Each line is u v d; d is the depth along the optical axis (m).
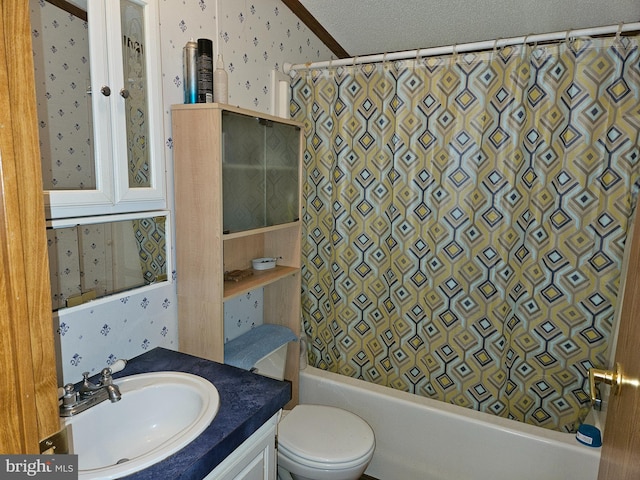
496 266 1.78
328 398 2.07
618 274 1.60
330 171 2.09
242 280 1.76
